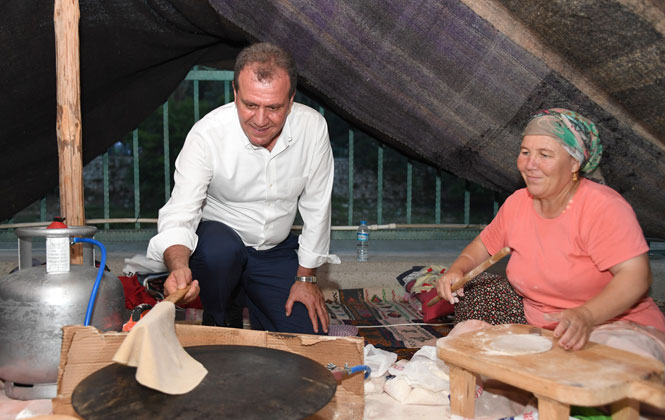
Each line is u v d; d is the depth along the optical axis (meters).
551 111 2.04
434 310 3.56
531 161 2.03
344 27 2.75
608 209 2.02
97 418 1.26
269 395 1.37
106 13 3.61
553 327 2.25
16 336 1.95
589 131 2.01
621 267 1.98
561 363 1.66
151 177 11.15
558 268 2.15
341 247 4.88
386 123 3.12
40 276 2.02
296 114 2.56
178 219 2.39
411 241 5.18
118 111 4.09
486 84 2.76
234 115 2.48
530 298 2.30
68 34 2.69
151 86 4.12
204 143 2.48
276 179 2.60
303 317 2.63
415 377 2.17
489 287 2.82
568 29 2.38
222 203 2.72
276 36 2.87
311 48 2.88
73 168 2.74
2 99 3.50
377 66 2.86
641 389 1.52
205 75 4.58
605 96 2.57
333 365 1.89
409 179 4.95
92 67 3.77
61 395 1.74
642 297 2.15
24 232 2.05
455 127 3.03
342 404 1.89
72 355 1.75
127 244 4.73
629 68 2.39
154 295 2.68
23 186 3.94
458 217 9.76
